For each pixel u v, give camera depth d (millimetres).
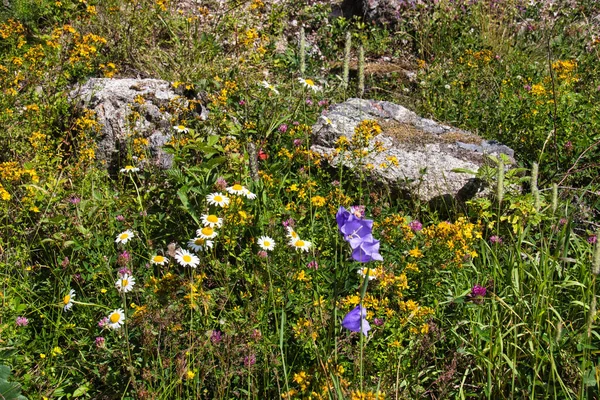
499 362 1728
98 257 1959
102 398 1699
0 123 2566
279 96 2775
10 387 1574
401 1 4312
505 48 4027
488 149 2652
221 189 1936
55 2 3545
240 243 2012
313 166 2492
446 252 1907
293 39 4195
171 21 3664
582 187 2494
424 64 3570
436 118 3143
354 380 1613
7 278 1928
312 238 2023
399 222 1995
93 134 2570
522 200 2205
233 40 3721
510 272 1928
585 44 4008
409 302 1688
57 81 2867
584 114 2824
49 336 1831
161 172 2340
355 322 1448
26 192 2193
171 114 2572
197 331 1694
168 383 1661
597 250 1426
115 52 3281
